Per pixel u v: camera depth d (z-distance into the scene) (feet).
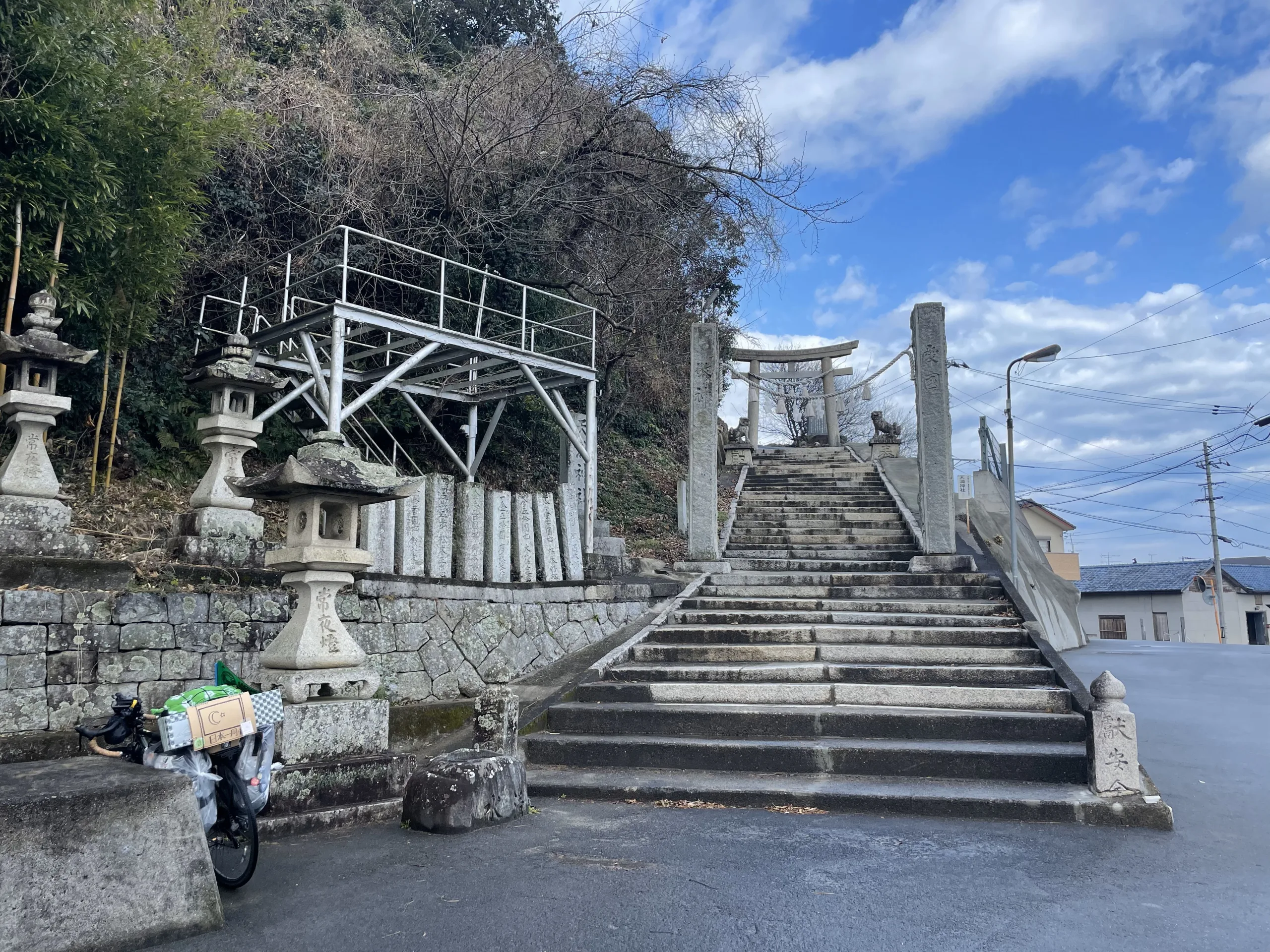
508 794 18.26
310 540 18.39
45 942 10.55
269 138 40.37
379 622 24.32
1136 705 33.40
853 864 15.21
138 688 18.92
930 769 20.99
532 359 36.32
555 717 24.52
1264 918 12.76
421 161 44.34
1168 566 124.36
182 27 31.86
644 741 22.63
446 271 45.27
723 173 49.96
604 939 11.77
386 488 18.80
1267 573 126.72
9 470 19.38
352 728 18.65
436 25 61.26
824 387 83.46
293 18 49.16
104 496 27.68
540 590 30.53
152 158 25.85
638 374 65.67
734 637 30.27
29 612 17.44
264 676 18.78
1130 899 13.55
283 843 16.35
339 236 41.29
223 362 23.27
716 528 40.81
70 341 26.86
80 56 24.08
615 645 29.71
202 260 36.68
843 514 51.60
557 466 53.42
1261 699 35.12
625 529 55.77
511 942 11.64
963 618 30.63
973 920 12.55
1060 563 92.79
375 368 42.06
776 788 19.90
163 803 12.02
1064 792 19.26
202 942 11.63
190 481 33.30
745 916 12.61
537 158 47.14
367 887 13.88
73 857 11.02
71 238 23.41
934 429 38.73
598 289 52.44
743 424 84.28
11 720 16.90
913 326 39.86
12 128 22.13
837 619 31.60
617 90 47.96
